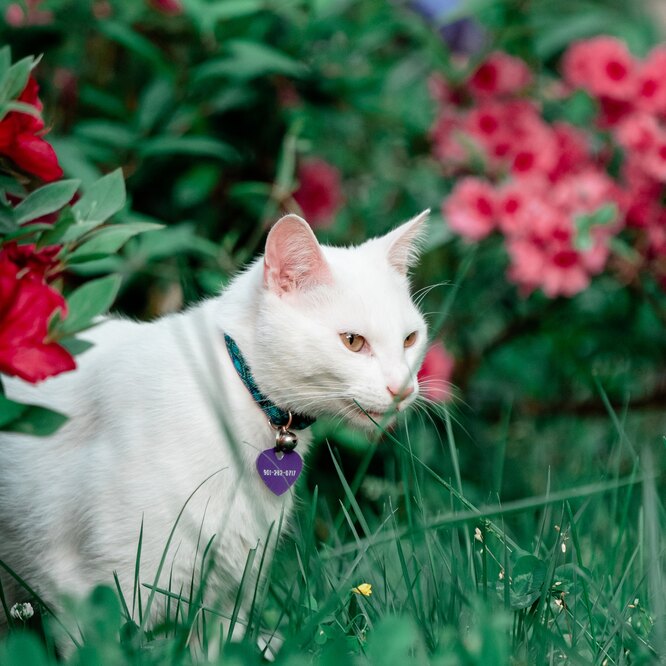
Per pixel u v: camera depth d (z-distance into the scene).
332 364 2.57
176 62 3.86
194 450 2.42
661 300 4.58
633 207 4.17
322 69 4.05
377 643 1.90
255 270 2.71
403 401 2.64
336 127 4.41
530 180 4.08
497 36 4.41
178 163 3.95
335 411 2.66
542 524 2.73
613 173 4.53
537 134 4.32
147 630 2.41
